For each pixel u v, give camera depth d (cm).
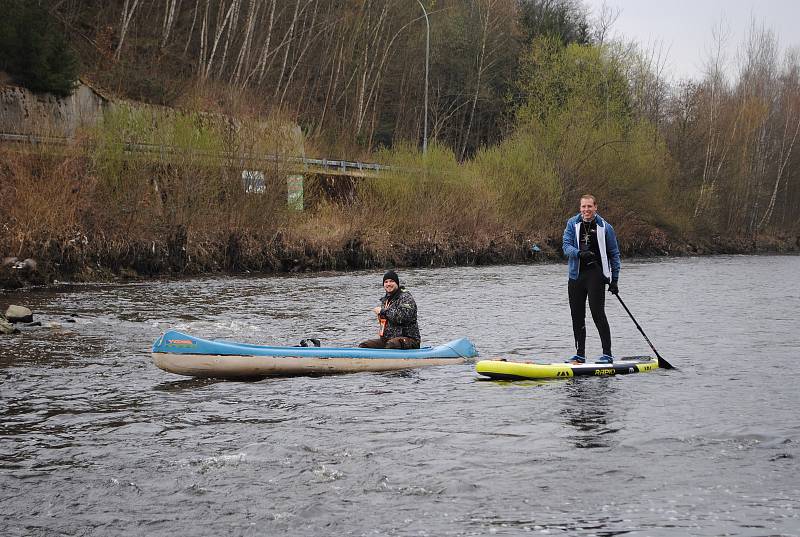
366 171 3769
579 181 4156
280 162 2886
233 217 2734
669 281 2672
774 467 639
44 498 583
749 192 5684
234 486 604
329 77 5269
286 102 4500
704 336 1384
